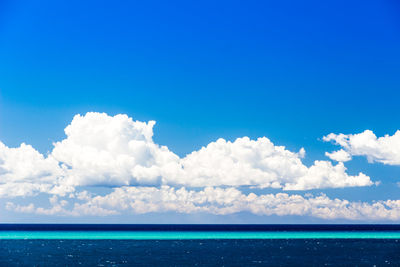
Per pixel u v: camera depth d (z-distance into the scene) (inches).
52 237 5039.4
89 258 2566.4
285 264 2336.4
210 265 2267.5
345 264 2351.1
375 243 4212.6
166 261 2429.9
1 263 2314.2
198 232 7603.4
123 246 3580.2
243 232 7800.2
